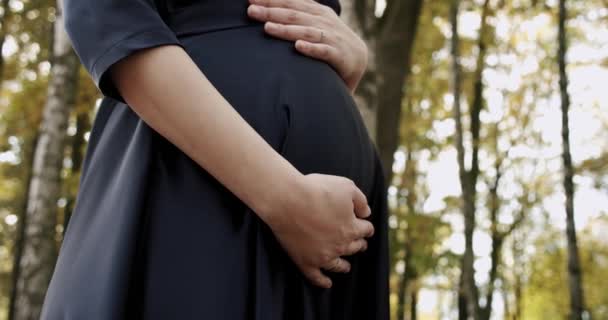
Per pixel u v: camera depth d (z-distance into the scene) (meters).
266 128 0.83
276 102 0.85
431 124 12.55
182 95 0.73
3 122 10.41
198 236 0.75
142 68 0.74
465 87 11.26
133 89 0.75
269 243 0.79
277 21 0.93
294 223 0.76
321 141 0.88
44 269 6.22
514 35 10.95
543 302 14.86
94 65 0.74
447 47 11.44
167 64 0.74
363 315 0.98
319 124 0.88
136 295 0.74
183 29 0.88
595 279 13.46
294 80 0.88
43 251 6.25
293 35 0.93
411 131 12.70
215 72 0.84
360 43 1.05
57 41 6.74
